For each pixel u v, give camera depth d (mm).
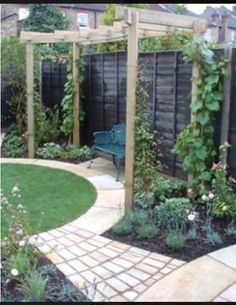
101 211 4375
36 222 4012
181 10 8797
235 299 2643
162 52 5336
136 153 4340
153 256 3281
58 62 8234
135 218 3924
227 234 3645
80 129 7836
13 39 8898
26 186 5367
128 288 2799
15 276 2797
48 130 8008
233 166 4395
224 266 3086
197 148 4492
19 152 7602
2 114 9344
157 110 5570
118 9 3928
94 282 2812
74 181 5645
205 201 4246
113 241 3592
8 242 3170
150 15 4180
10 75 8891
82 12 17781
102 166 6594
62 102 7711
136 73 4098
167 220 3842
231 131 4395
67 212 4336
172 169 5379
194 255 3271
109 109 6930
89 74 7441
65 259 3236
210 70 4332
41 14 14594
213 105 4371
